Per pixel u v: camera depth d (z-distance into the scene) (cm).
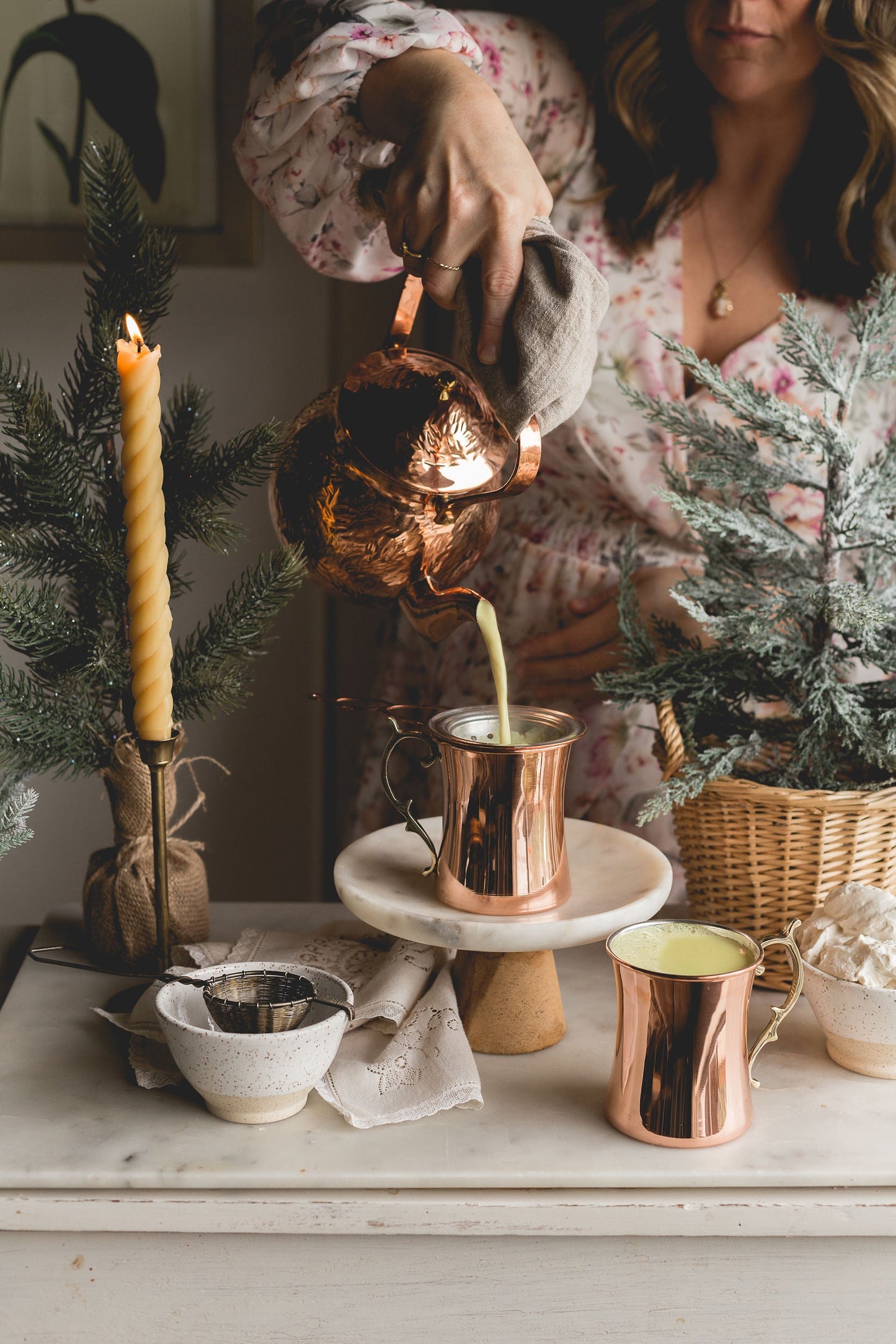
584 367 74
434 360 79
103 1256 66
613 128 113
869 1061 75
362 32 85
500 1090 75
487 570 126
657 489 85
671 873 79
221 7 127
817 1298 67
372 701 81
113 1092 74
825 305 116
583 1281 67
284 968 73
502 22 114
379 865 82
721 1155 67
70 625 81
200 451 90
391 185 80
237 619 83
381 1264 66
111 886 90
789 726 92
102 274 86
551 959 80
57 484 81
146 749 77
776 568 90
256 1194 65
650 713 119
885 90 101
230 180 131
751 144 111
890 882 85
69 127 128
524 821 73
